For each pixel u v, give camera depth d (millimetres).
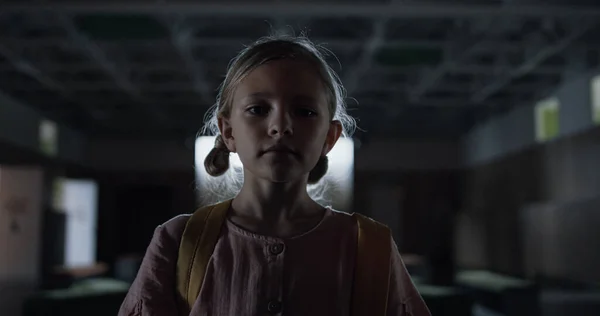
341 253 853
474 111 12602
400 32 7121
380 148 14547
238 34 7051
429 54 7910
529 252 10000
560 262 8703
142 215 14648
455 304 6055
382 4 5879
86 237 13531
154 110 11820
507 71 8492
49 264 9711
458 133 14500
